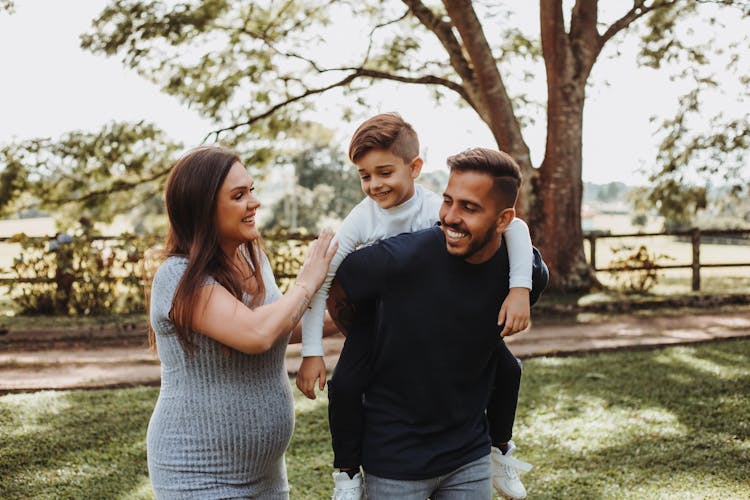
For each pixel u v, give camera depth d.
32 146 11.94
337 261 2.22
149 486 3.79
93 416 5.05
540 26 11.93
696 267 12.79
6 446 4.41
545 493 3.65
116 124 12.16
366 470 2.13
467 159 1.92
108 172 12.28
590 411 5.04
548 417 4.92
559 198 11.95
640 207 15.28
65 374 6.70
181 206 2.04
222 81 12.31
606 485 3.74
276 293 2.29
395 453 2.06
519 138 11.86
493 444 2.54
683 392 5.48
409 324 2.02
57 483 3.83
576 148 11.96
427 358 2.03
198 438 2.03
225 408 2.03
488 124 12.03
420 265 2.00
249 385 2.07
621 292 12.29
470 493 2.13
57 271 10.50
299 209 53.25
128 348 8.06
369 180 2.22
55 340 8.42
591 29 11.95
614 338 8.15
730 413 4.91
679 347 7.47
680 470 3.92
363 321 2.14
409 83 12.89
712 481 3.76
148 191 13.12
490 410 2.48
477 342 2.06
